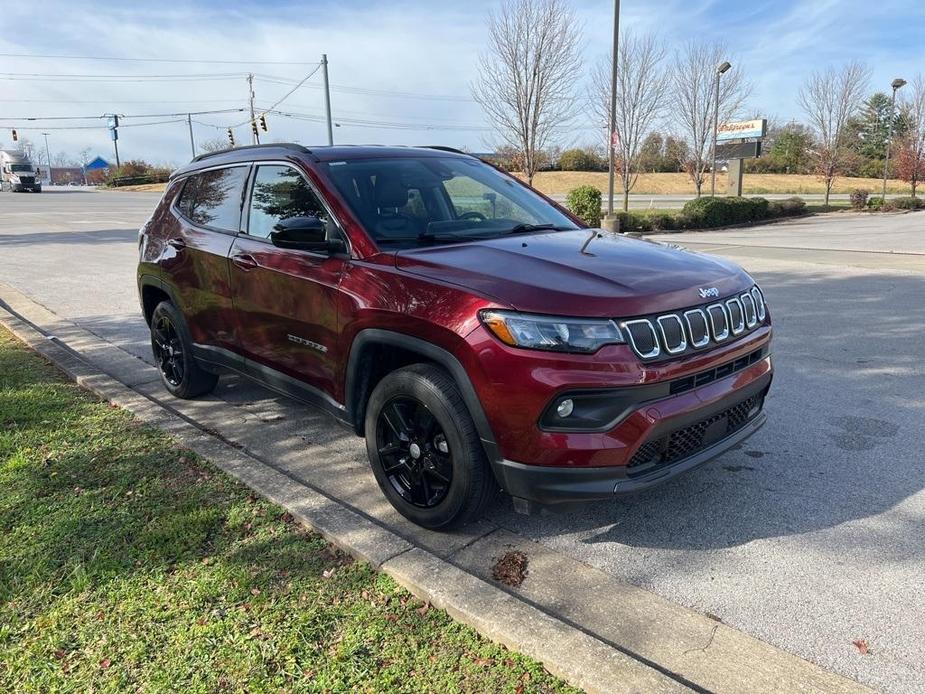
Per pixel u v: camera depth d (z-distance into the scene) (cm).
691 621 267
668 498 368
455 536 335
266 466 394
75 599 281
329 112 3231
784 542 324
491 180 450
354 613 269
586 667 231
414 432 332
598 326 276
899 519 340
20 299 977
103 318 852
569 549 322
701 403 299
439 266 316
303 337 380
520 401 279
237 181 451
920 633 259
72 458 411
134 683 236
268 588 285
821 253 1356
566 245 355
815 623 266
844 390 530
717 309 314
